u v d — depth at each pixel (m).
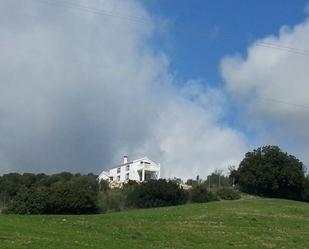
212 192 128.38
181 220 56.97
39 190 109.69
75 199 109.00
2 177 147.38
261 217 61.91
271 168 129.62
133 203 121.62
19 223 45.59
